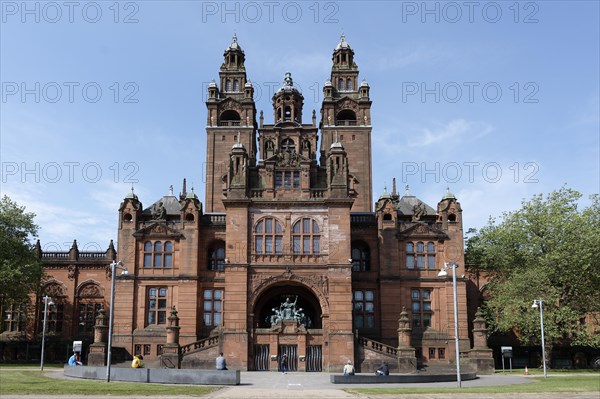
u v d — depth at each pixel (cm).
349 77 9650
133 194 7531
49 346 7950
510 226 7150
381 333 7012
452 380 4944
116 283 7206
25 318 8256
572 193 7031
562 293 6694
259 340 6338
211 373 4456
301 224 6612
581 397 3666
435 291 7144
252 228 6600
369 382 4644
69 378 4691
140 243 7319
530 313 6475
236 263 6469
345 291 6375
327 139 9244
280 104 9219
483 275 8081
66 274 8362
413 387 4303
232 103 9450
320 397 3584
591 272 6506
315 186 6912
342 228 6544
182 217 7344
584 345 7100
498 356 7781
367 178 9106
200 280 7294
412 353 6134
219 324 7231
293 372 6100
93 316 8269
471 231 7981
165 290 7212
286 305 6512
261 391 3931
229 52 9825
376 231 7362
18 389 3750
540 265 6731
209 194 9062
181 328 7050
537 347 7738
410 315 7069
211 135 9269
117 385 4091
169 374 4475
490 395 3731
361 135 9244
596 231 6594
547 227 6831
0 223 7444
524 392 3856
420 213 7525
